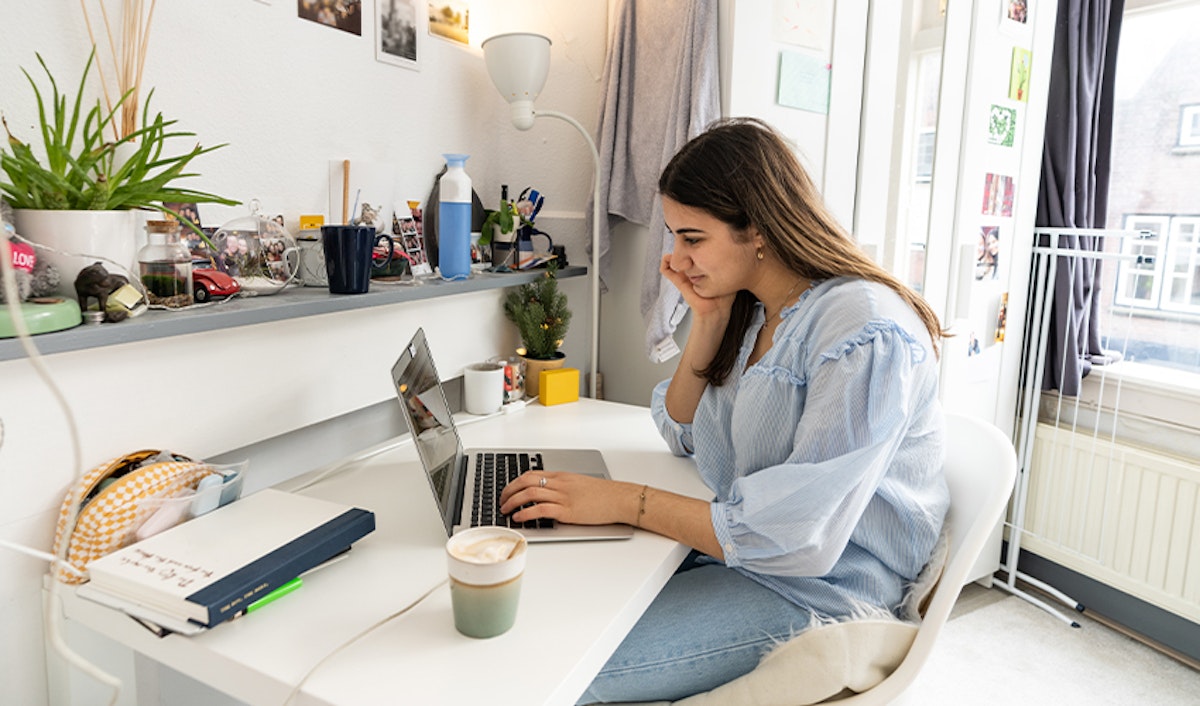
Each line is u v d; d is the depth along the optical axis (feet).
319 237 4.16
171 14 3.46
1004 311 7.13
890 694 2.99
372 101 4.66
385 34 4.69
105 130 3.28
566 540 3.15
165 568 2.55
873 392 2.98
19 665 2.82
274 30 3.98
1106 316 7.53
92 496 2.87
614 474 4.00
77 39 3.14
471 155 5.59
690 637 3.16
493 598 2.38
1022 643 6.57
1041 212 7.39
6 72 2.91
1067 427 7.25
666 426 4.29
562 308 5.63
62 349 2.58
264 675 2.21
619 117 6.11
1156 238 7.04
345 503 3.51
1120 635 6.72
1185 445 6.41
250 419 3.65
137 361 3.07
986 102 6.50
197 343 3.33
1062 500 7.14
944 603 3.03
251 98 3.89
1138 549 6.52
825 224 3.48
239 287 3.56
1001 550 7.74
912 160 6.53
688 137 5.56
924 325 3.39
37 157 3.06
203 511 3.04
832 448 2.98
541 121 6.10
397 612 2.56
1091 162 7.15
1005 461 3.28
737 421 3.57
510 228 5.49
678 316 5.81
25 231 2.80
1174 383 6.49
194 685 3.84
